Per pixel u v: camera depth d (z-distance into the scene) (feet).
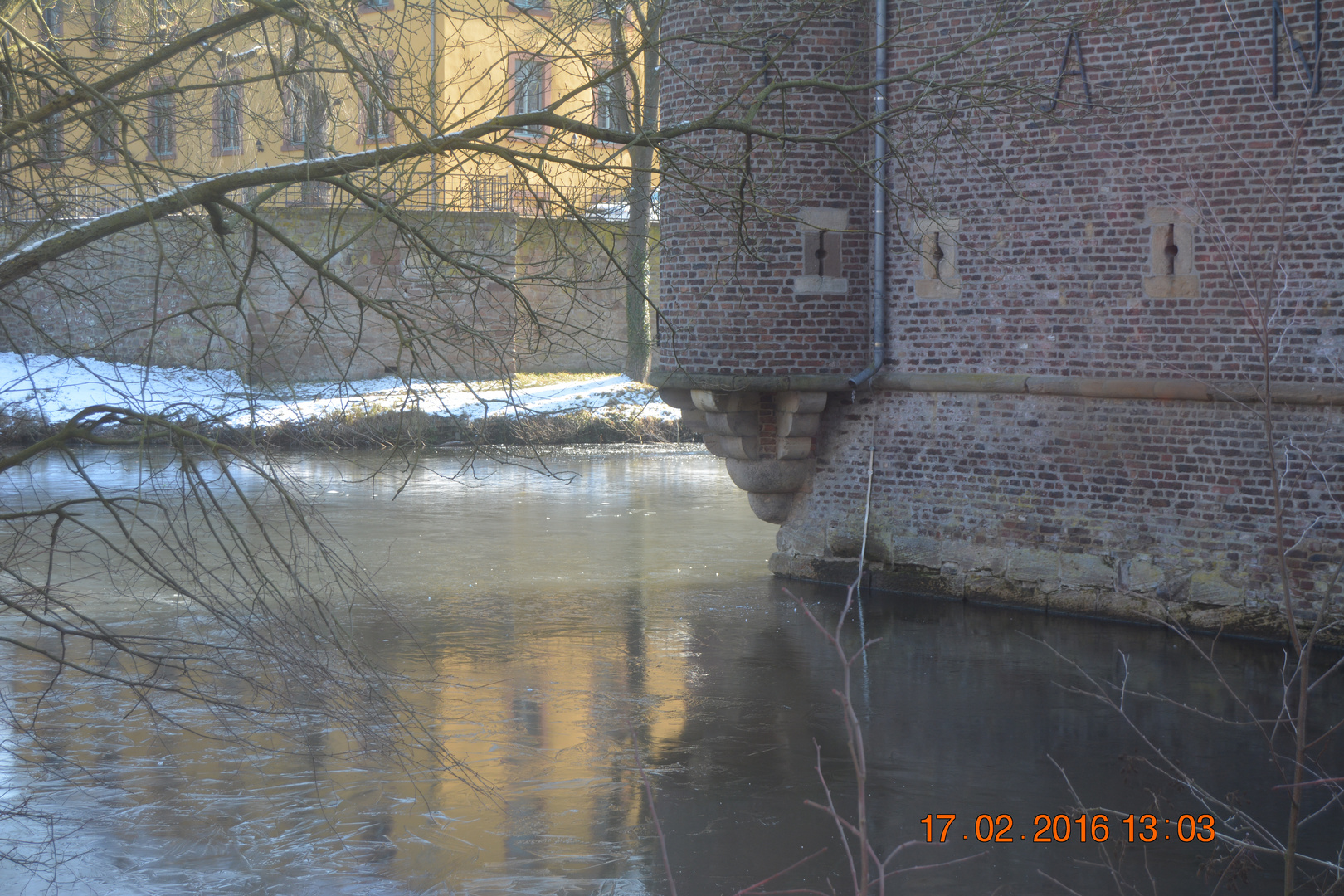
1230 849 25.41
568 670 38.73
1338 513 38.83
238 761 30.32
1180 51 41.01
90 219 26.13
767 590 50.57
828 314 48.14
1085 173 43.42
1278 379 39.70
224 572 51.19
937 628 43.60
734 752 31.30
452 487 80.18
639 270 30.76
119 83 25.54
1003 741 32.14
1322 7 38.09
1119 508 43.70
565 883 23.85
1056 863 24.77
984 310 46.26
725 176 45.27
